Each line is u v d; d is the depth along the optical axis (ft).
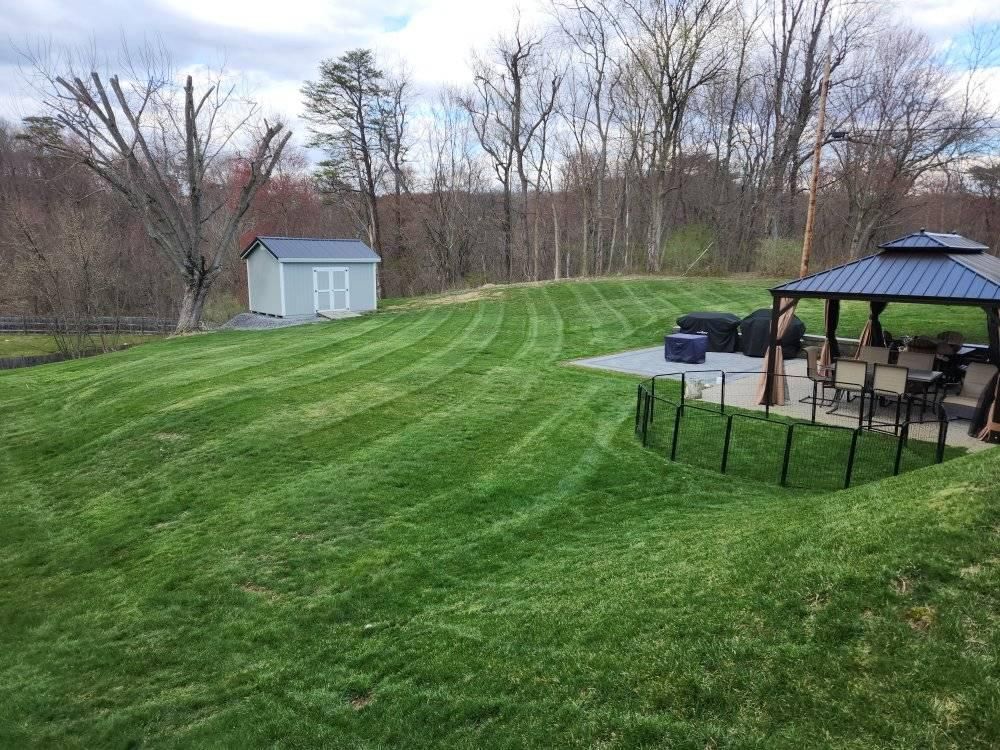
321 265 92.22
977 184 117.08
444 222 161.07
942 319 64.44
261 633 18.97
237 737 14.67
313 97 139.33
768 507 22.67
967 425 34.19
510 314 84.12
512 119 145.79
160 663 18.19
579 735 11.57
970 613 11.84
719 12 105.91
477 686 14.15
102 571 23.54
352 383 46.73
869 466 28.63
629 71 122.93
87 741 15.46
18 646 19.66
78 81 75.05
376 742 13.41
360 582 21.17
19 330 123.65
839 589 13.46
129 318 125.39
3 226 118.62
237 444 33.86
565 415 38.88
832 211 118.73
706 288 92.17
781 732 10.48
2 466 34.78
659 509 25.21
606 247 164.76
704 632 13.50
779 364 39.17
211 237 131.03
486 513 25.81
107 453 34.47
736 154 134.00
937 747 9.52
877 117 109.19
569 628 15.49
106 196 123.95
